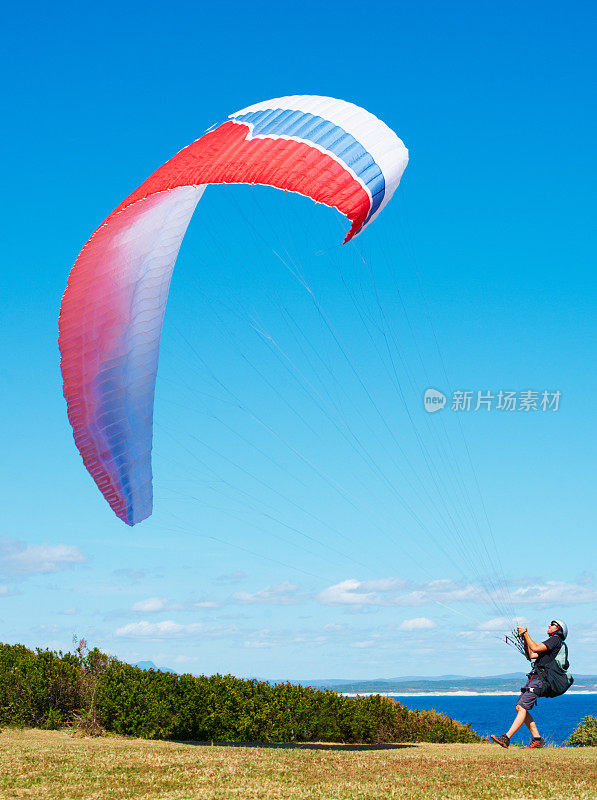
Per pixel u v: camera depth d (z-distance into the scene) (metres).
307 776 10.75
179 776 10.72
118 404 14.72
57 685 19.28
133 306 14.16
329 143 12.99
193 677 18.89
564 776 10.44
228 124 13.63
